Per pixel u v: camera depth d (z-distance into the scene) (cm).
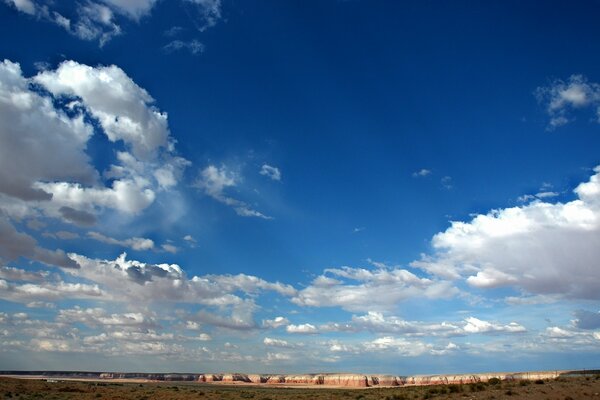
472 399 4188
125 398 5919
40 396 5906
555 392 4262
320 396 6159
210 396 6384
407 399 4684
